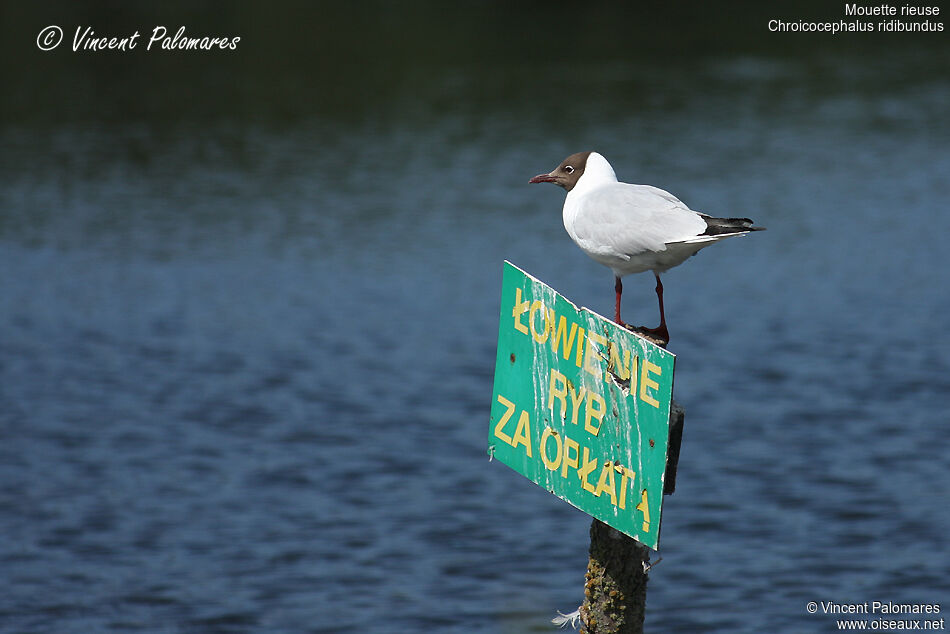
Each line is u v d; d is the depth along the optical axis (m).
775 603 11.47
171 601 11.80
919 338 19.03
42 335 20.19
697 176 29.92
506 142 34.34
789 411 16.41
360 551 12.84
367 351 19.27
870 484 14.05
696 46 49.03
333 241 25.56
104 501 14.20
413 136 35.47
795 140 33.94
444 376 18.22
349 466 15.12
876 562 12.21
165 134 36.12
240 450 15.67
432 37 50.31
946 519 13.15
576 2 57.72
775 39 50.31
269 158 33.28
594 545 5.29
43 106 39.47
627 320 20.28
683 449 15.37
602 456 4.71
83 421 16.61
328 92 41.34
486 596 11.80
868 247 24.19
